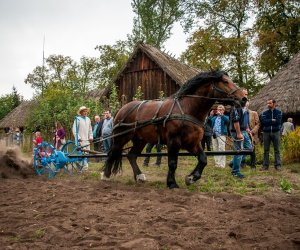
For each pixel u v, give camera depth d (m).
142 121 7.66
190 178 7.21
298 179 8.20
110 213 5.00
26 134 24.09
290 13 34.62
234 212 5.00
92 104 20.23
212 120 11.84
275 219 4.62
